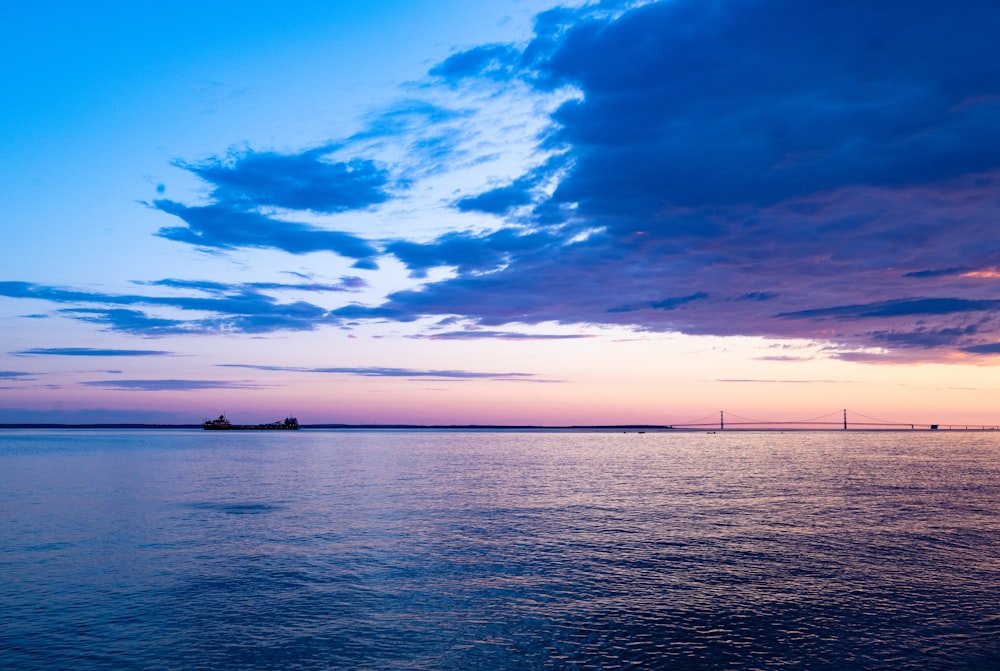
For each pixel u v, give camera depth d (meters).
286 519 48.66
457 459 128.50
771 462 123.81
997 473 96.12
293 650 22.55
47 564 34.16
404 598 28.30
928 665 21.62
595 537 41.88
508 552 37.28
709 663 21.70
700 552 37.41
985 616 26.19
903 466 112.88
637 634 24.14
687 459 134.00
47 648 22.62
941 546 39.47
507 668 21.23
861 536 42.62
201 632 24.17
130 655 22.11
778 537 42.12
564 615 26.16
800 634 24.20
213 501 59.22
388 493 66.12
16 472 91.31
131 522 47.19
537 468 103.50
